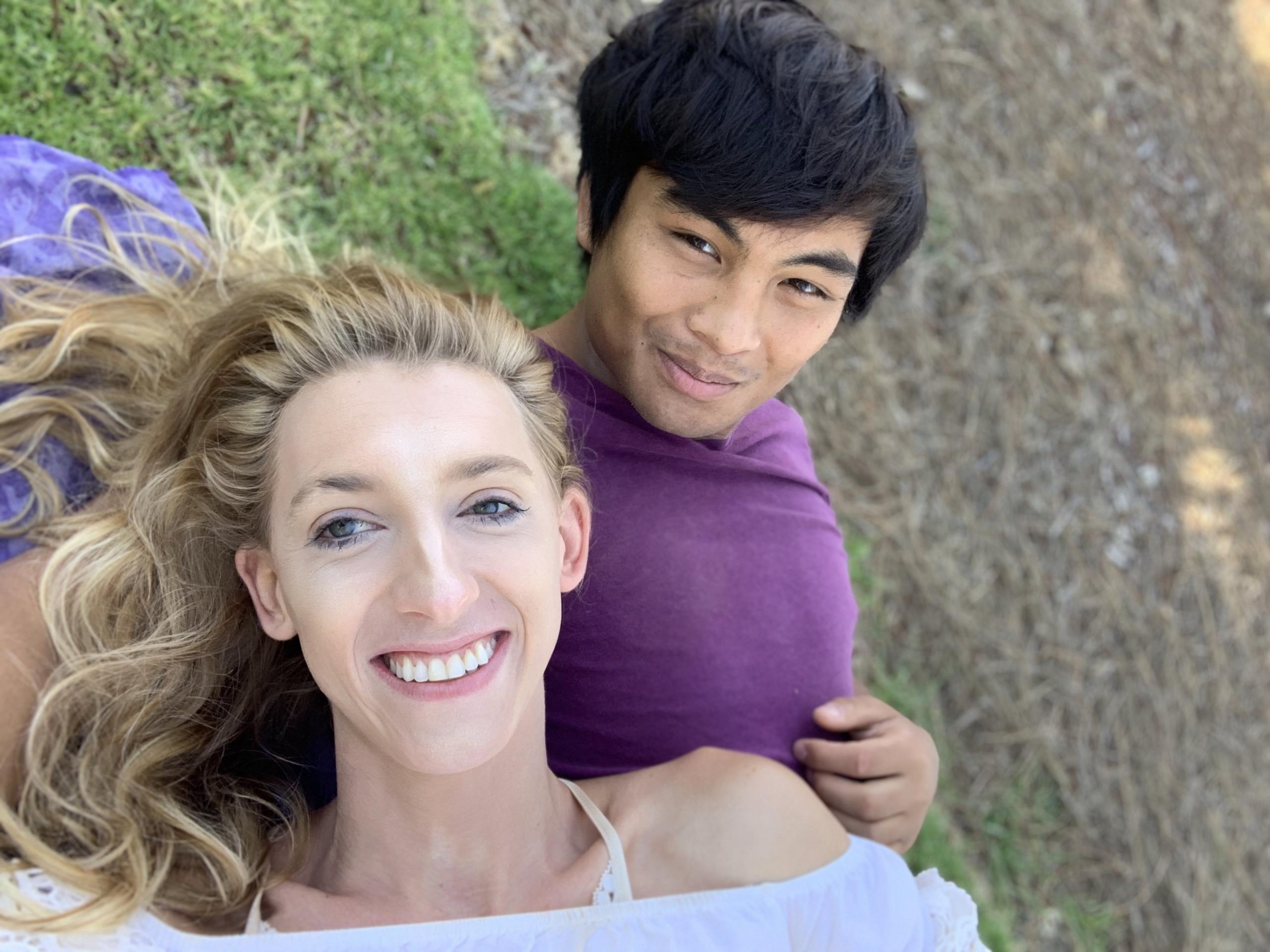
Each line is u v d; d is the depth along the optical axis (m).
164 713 0.61
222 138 0.85
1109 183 1.45
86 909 0.53
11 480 0.68
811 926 0.59
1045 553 1.28
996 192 1.35
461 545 0.52
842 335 0.74
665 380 0.63
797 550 0.71
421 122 0.93
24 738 0.61
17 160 0.72
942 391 1.26
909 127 0.61
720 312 0.59
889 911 0.61
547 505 0.56
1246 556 1.41
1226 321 1.51
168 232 0.78
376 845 0.57
